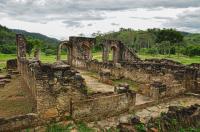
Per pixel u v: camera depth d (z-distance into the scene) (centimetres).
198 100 1869
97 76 2658
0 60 4728
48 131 1191
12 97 1647
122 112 1504
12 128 1140
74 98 1317
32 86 1564
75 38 3481
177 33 9775
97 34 9662
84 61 3244
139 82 2398
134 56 3731
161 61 3111
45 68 1236
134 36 11462
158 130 1327
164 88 1814
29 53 5794
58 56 3469
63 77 1279
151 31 11938
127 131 1246
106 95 1506
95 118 1376
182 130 1372
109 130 1267
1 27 12275
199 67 2506
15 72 2706
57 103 1268
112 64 2672
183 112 1470
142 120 1413
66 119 1291
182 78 2091
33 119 1200
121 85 1596
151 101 1705
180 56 6706
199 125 1431
